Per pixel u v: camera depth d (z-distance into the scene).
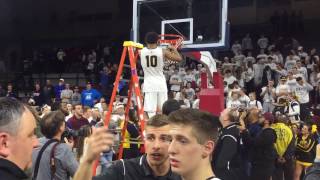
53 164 3.91
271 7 23.69
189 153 1.89
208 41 8.01
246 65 16.89
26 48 27.00
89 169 1.98
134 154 6.91
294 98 12.38
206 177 1.91
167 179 2.88
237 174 5.59
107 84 18.98
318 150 3.23
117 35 26.38
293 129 8.64
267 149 6.97
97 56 24.52
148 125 2.85
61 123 4.08
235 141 5.29
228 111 5.49
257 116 7.80
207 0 8.20
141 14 8.55
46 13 27.09
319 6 22.67
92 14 26.88
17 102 1.88
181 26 8.29
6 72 23.67
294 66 15.30
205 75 7.88
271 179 7.80
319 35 22.42
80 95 16.70
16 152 1.81
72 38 27.45
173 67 16.08
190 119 1.91
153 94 6.29
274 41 21.89
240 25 24.27
